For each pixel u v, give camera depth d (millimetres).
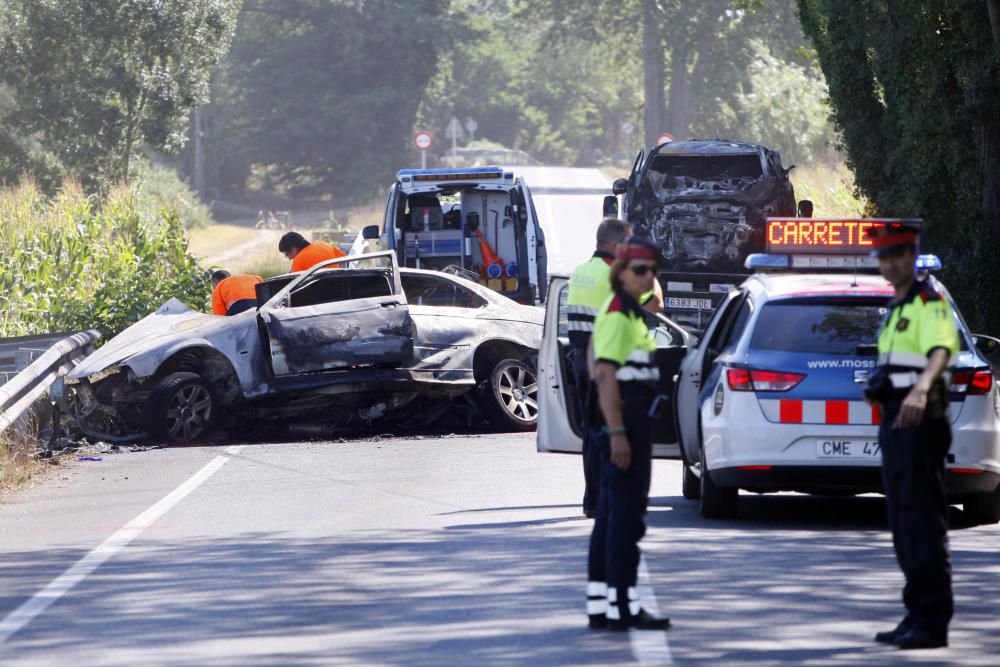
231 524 35500
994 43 74938
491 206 76562
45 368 54469
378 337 52844
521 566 29188
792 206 73938
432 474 43875
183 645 23094
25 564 30781
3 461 45906
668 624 23828
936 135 78688
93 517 37406
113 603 26469
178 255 85125
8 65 144125
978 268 76188
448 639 23250
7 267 79312
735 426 33531
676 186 73438
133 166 151625
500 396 54844
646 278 23578
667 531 33719
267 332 52000
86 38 144375
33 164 146000
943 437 22719
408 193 75000
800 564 29469
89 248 83188
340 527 34688
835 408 33000
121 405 53250
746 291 35969
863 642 22969
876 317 33906
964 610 25438
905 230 22844
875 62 86750
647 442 23469
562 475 43281
